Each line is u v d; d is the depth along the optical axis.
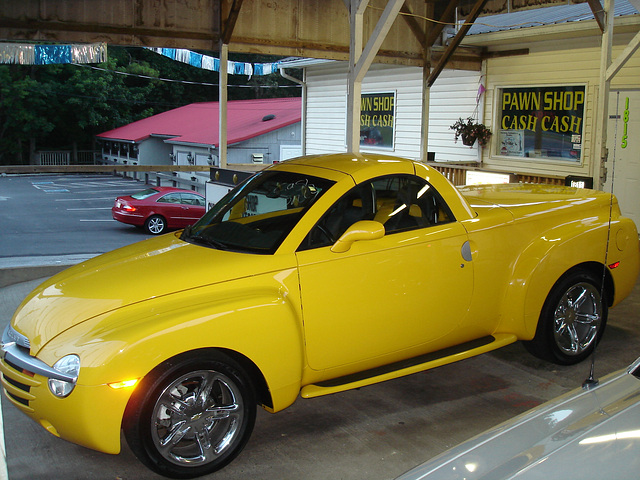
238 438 3.64
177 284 3.68
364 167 4.33
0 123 47.72
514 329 4.79
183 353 3.42
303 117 21.38
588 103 12.31
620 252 5.20
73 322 3.53
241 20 10.99
